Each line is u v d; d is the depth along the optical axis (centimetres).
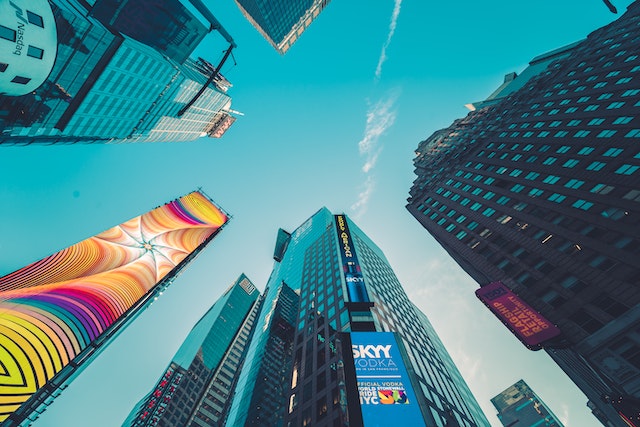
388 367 3750
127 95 7550
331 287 6888
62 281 6097
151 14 8469
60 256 6856
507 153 5259
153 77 7856
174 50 9788
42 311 5066
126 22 8288
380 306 6072
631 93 3825
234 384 13288
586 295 2716
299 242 15975
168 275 8412
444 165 7125
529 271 3334
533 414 15762
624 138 3394
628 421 2273
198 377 12631
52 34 3716
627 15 5706
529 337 2788
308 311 6900
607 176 3247
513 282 3422
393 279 10300
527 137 5122
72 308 5475
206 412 11338
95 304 5903
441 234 5156
